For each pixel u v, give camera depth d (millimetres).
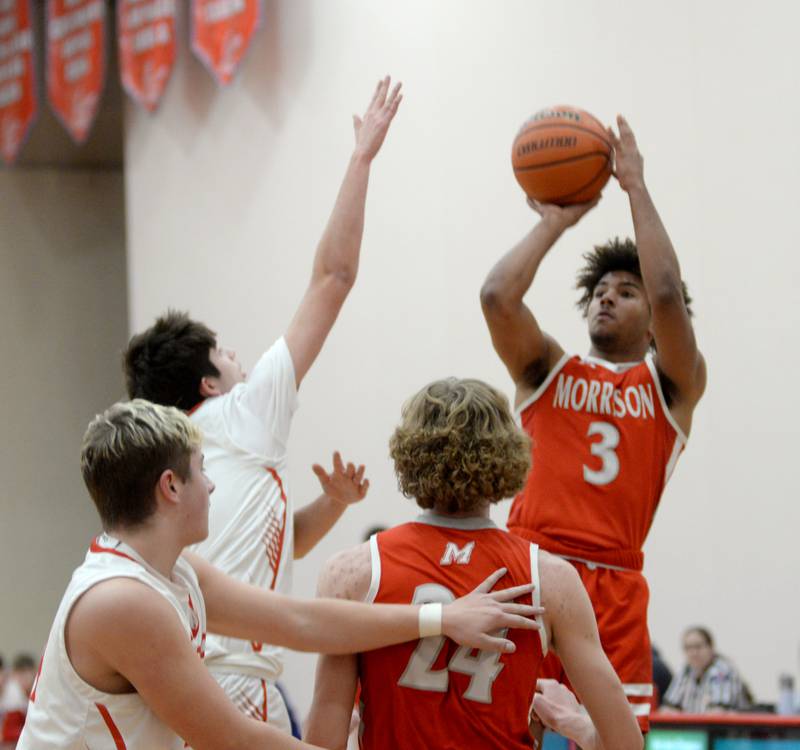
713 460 20719
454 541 7543
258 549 9547
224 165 31625
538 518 10219
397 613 7223
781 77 19953
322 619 7340
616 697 7367
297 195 29375
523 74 24141
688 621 20922
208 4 30812
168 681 6719
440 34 25797
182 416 7266
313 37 29094
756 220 20250
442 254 25594
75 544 41375
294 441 29109
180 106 33188
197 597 7363
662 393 10359
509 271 10117
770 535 19781
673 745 9859
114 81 37219
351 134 27938
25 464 41031
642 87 22047
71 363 41812
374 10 27438
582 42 23031
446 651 7293
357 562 7613
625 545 10156
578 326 22312
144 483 7012
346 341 27828
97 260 42438
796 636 19297
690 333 10055
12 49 36031
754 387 20172
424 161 26141
